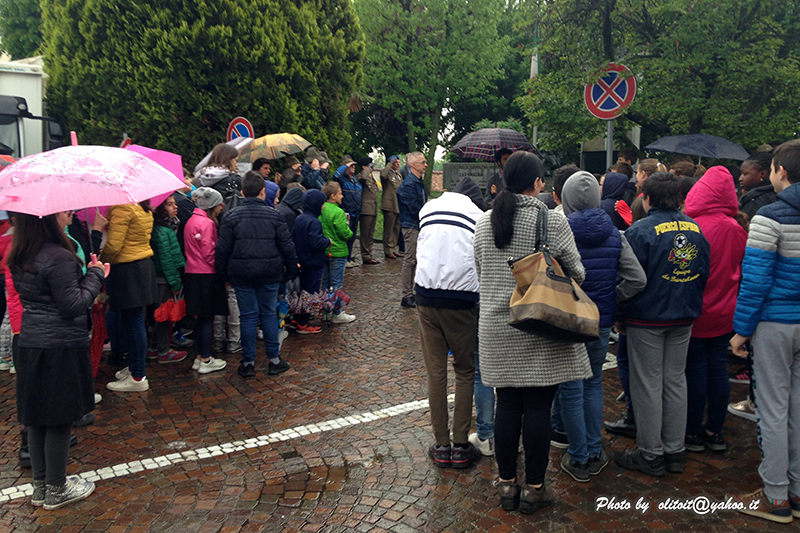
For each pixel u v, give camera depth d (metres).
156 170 3.88
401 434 4.52
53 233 3.45
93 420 4.77
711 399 4.20
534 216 3.34
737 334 3.48
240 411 4.98
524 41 31.22
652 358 3.81
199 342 5.89
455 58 29.12
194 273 5.77
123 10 11.31
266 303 5.77
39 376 3.45
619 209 5.32
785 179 3.42
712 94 9.95
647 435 3.88
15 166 3.44
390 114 32.69
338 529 3.31
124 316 5.27
